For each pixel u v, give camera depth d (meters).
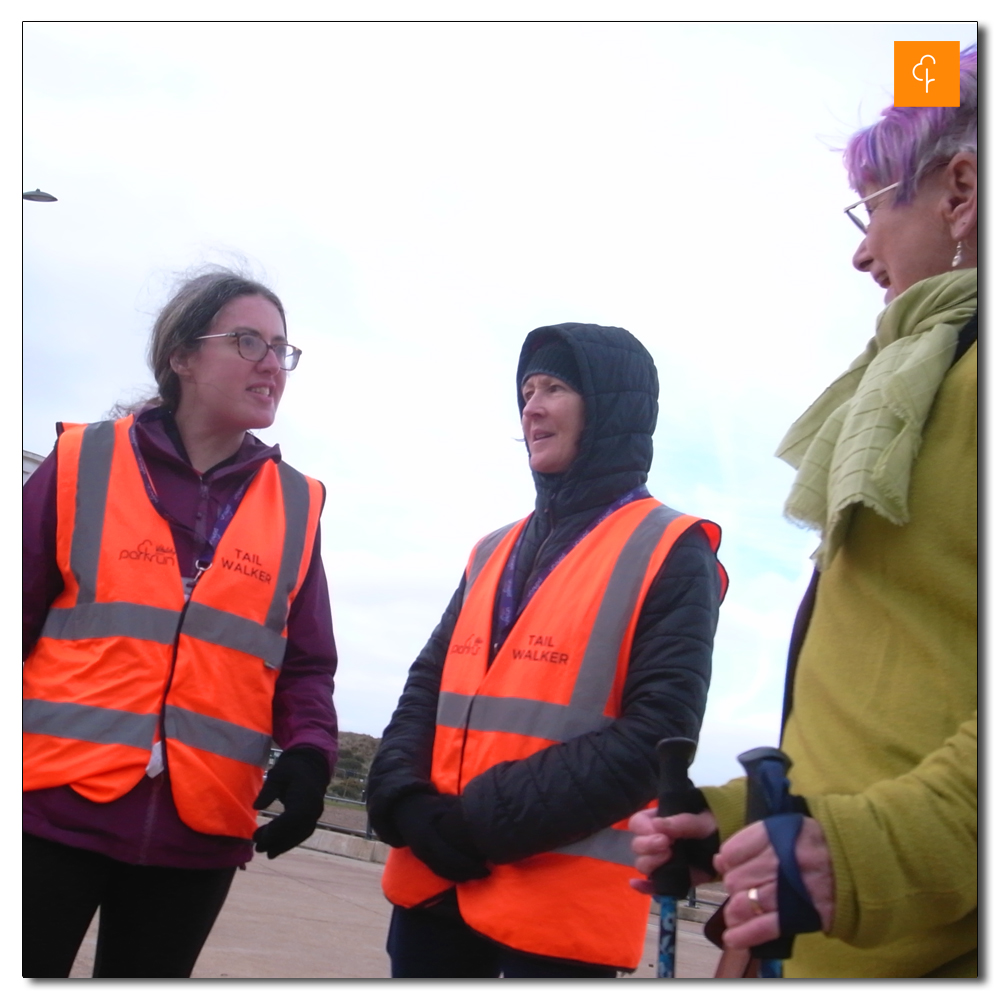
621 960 2.06
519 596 2.46
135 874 2.34
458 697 2.37
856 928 1.09
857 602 1.36
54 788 2.24
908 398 1.32
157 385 2.72
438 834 2.16
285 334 2.78
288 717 2.63
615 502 2.46
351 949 4.59
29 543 2.45
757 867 1.09
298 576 2.65
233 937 4.44
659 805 1.31
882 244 1.58
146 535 2.47
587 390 2.46
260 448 2.80
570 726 2.16
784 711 1.57
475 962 2.27
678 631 2.17
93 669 2.35
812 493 1.48
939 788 1.11
